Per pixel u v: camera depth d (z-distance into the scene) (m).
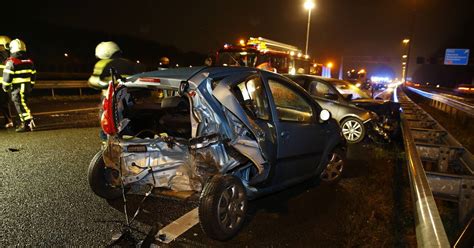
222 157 3.53
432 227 2.35
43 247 3.24
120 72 6.29
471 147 8.61
